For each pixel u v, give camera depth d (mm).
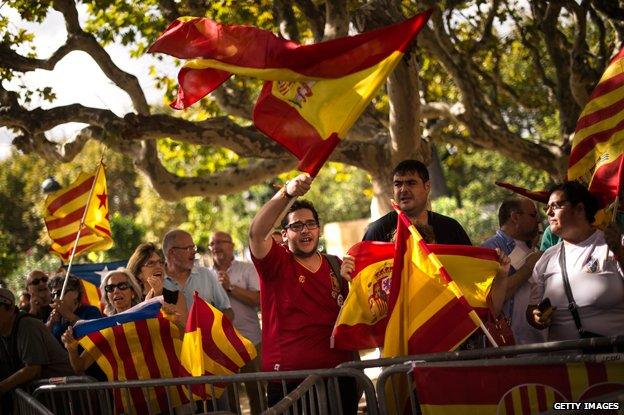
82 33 16016
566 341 6281
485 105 19672
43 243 44344
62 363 9664
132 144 18703
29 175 53000
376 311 7293
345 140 18312
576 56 16453
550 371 5902
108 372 8828
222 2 17812
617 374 5719
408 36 7008
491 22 19312
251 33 7438
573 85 16625
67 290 10547
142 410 8750
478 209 42656
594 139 8234
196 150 21766
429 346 7043
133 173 59250
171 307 8875
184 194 18875
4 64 15484
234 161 21812
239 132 17203
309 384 6805
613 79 8195
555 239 8898
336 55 7129
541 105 22953
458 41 20188
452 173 51906
